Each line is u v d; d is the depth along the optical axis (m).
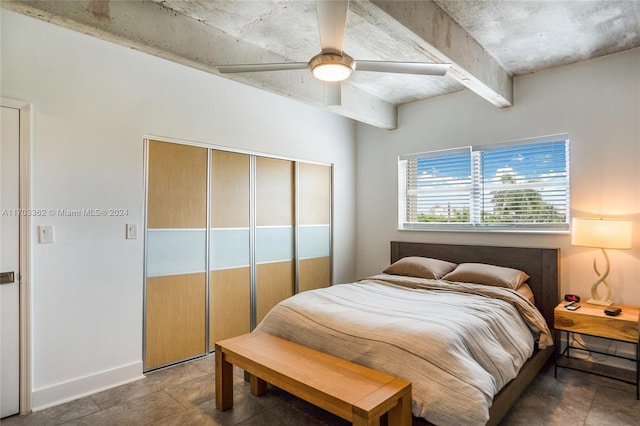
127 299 2.83
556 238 3.36
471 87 3.07
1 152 2.30
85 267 2.62
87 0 2.00
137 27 2.19
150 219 3.01
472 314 2.42
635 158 2.98
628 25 2.60
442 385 1.80
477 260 3.77
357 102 3.92
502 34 2.74
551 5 2.35
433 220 4.28
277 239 4.00
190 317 3.25
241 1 2.26
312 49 2.92
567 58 3.17
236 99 3.61
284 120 4.05
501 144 3.72
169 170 3.13
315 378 1.88
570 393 2.58
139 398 2.55
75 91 2.59
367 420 1.56
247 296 3.71
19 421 2.26
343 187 4.76
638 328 2.53
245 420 2.28
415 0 2.19
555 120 3.38
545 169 3.49
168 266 3.12
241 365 2.22
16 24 2.35
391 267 3.94
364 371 1.97
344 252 4.75
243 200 3.68
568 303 3.00
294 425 2.22
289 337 2.51
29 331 2.37
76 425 2.22
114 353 2.75
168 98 3.11
